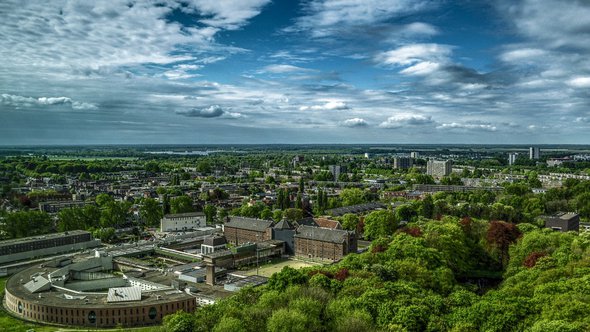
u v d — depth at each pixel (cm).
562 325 14400
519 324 16062
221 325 16762
